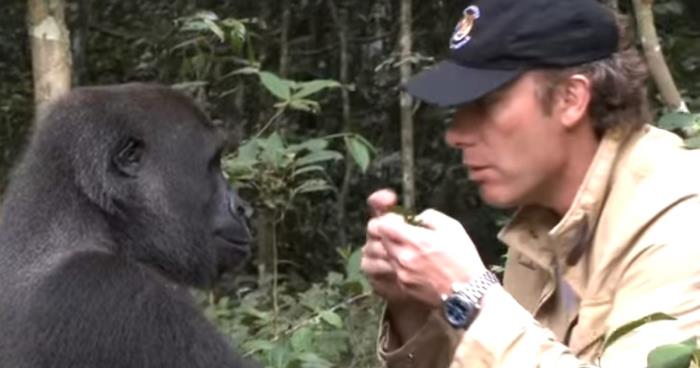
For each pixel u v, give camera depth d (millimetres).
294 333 5352
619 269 3217
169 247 3637
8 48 11070
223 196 3797
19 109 10664
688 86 8742
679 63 8867
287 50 10180
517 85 3275
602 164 3326
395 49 10211
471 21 3344
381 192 3338
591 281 3271
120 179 3574
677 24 9164
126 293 3332
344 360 6020
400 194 10148
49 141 3586
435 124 10133
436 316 3367
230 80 9195
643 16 6422
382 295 3498
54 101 3705
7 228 3520
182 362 3344
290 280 8977
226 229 3777
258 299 7078
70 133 3574
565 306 3518
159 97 3727
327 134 10312
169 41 10109
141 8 11125
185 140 3689
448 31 10188
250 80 9461
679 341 2920
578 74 3279
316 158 5582
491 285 3072
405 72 8727
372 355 5973
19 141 10547
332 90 10453
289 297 6770
